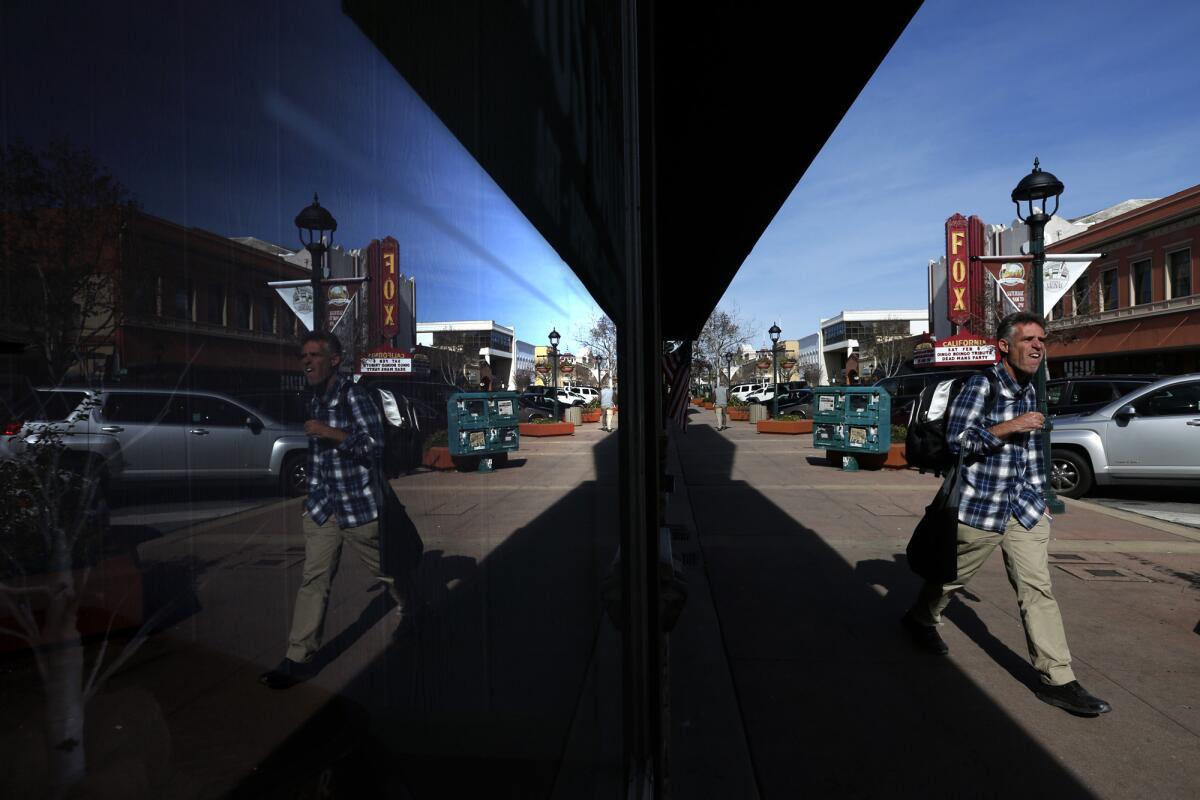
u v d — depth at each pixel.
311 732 0.42
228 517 0.34
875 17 2.79
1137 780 2.76
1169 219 26.69
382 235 0.52
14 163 0.24
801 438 19.09
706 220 5.55
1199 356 26.52
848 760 2.91
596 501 1.65
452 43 0.66
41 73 0.25
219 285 0.34
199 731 0.34
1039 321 3.35
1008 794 2.69
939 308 28.66
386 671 0.51
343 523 0.45
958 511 3.59
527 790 0.91
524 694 0.93
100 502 0.28
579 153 1.11
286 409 0.39
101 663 0.29
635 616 1.69
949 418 3.57
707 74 3.26
